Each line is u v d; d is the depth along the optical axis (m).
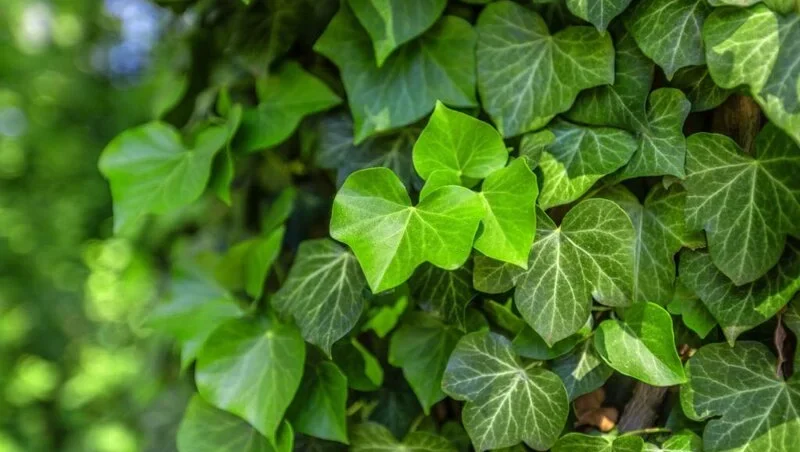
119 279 1.42
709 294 0.45
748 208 0.44
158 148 0.54
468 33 0.49
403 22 0.48
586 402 0.49
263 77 0.54
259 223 0.61
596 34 0.47
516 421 0.47
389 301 0.51
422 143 0.46
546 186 0.47
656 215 0.46
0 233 1.61
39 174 1.70
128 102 1.72
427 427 0.52
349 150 0.53
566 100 0.47
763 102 0.42
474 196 0.44
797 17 0.42
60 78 1.77
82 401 1.56
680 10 0.45
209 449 0.52
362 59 0.51
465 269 0.48
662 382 0.45
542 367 0.47
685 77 0.46
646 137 0.46
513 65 0.48
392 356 0.51
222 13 0.59
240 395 0.50
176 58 0.67
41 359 1.64
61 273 1.64
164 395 0.75
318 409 0.51
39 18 1.80
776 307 0.45
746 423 0.45
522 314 0.46
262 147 0.53
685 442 0.46
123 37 1.84
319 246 0.50
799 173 0.44
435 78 0.50
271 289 0.56
